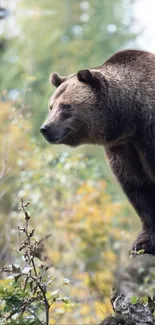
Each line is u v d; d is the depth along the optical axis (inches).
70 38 1391.5
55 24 1346.0
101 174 860.6
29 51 1294.3
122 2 1440.7
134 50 440.8
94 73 431.8
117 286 390.3
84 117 430.0
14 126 761.0
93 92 430.6
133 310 379.9
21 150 755.4
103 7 1418.6
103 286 598.9
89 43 1339.8
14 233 584.4
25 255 362.0
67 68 1285.7
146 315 378.0
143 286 366.3
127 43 1385.3
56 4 1363.2
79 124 431.5
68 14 1365.7
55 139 429.7
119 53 442.0
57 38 1347.2
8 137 749.9
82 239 732.7
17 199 701.3
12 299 353.4
